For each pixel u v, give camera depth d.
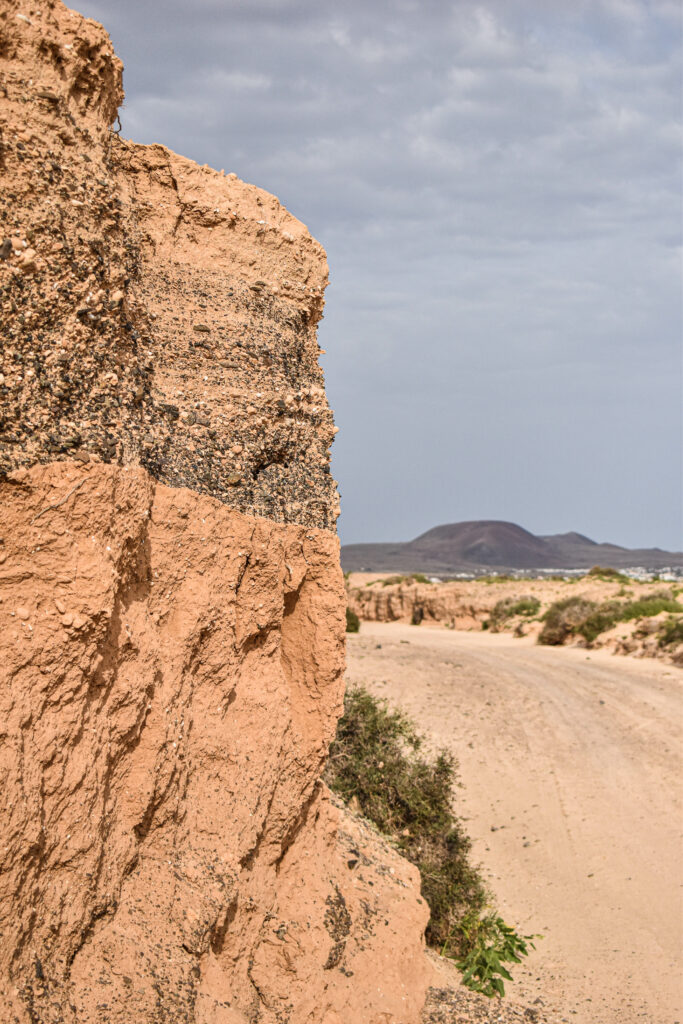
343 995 5.95
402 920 6.92
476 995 7.36
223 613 5.77
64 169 4.97
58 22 5.05
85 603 4.59
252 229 6.66
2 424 4.56
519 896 10.86
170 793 5.23
